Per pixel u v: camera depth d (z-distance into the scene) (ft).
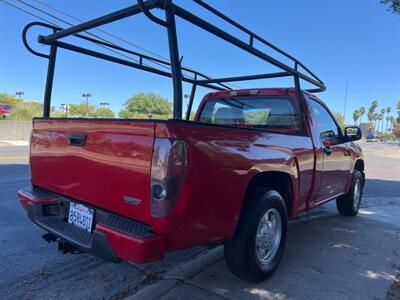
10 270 11.82
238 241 10.31
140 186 8.09
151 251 7.74
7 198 21.58
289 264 12.91
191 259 12.97
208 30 8.73
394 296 10.75
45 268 12.01
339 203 20.59
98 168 9.11
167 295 10.26
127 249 7.87
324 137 15.98
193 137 8.09
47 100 13.00
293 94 14.58
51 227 10.18
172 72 8.13
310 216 20.61
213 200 8.68
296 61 12.91
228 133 9.16
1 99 141.79
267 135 10.92
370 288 11.21
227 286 10.91
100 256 8.58
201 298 10.13
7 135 102.27
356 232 17.42
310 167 13.74
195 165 8.08
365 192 31.50
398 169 56.03
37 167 11.72
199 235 8.57
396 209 23.79
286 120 14.73
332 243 15.56
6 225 16.48
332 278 11.84
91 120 9.26
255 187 11.09
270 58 10.93
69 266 12.20
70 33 10.95
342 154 17.47
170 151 7.61
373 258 13.85
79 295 10.23
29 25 11.88
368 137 286.66
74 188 10.01
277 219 11.78
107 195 8.93
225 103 17.17
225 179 8.95
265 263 11.40
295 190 12.65
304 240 15.88
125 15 8.80
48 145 11.03
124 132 8.40
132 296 10.17
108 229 8.28
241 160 9.52
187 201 7.98
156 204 7.77
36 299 9.98
